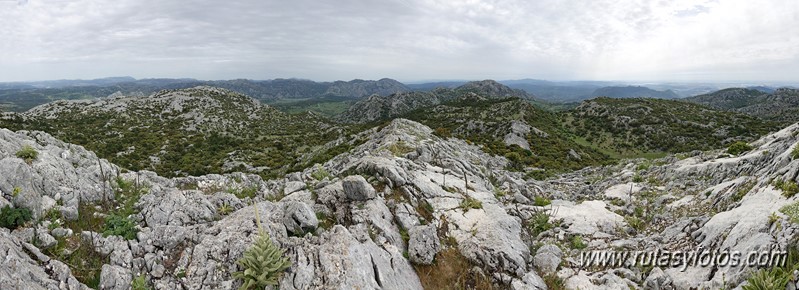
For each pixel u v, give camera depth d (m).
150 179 18.56
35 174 12.54
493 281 13.38
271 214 13.82
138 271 10.51
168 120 140.75
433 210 17.36
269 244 11.09
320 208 15.27
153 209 13.24
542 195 26.88
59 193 12.66
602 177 36.31
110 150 95.25
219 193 16.00
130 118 136.00
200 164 87.38
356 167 21.14
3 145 13.94
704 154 31.95
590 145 112.81
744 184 18.09
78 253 10.45
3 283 7.95
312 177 21.62
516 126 100.25
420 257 13.71
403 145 31.61
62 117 128.25
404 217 16.05
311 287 10.63
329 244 12.04
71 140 101.19
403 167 22.50
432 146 33.91
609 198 25.59
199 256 11.06
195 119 143.50
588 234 17.67
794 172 14.47
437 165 27.78
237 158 92.00
